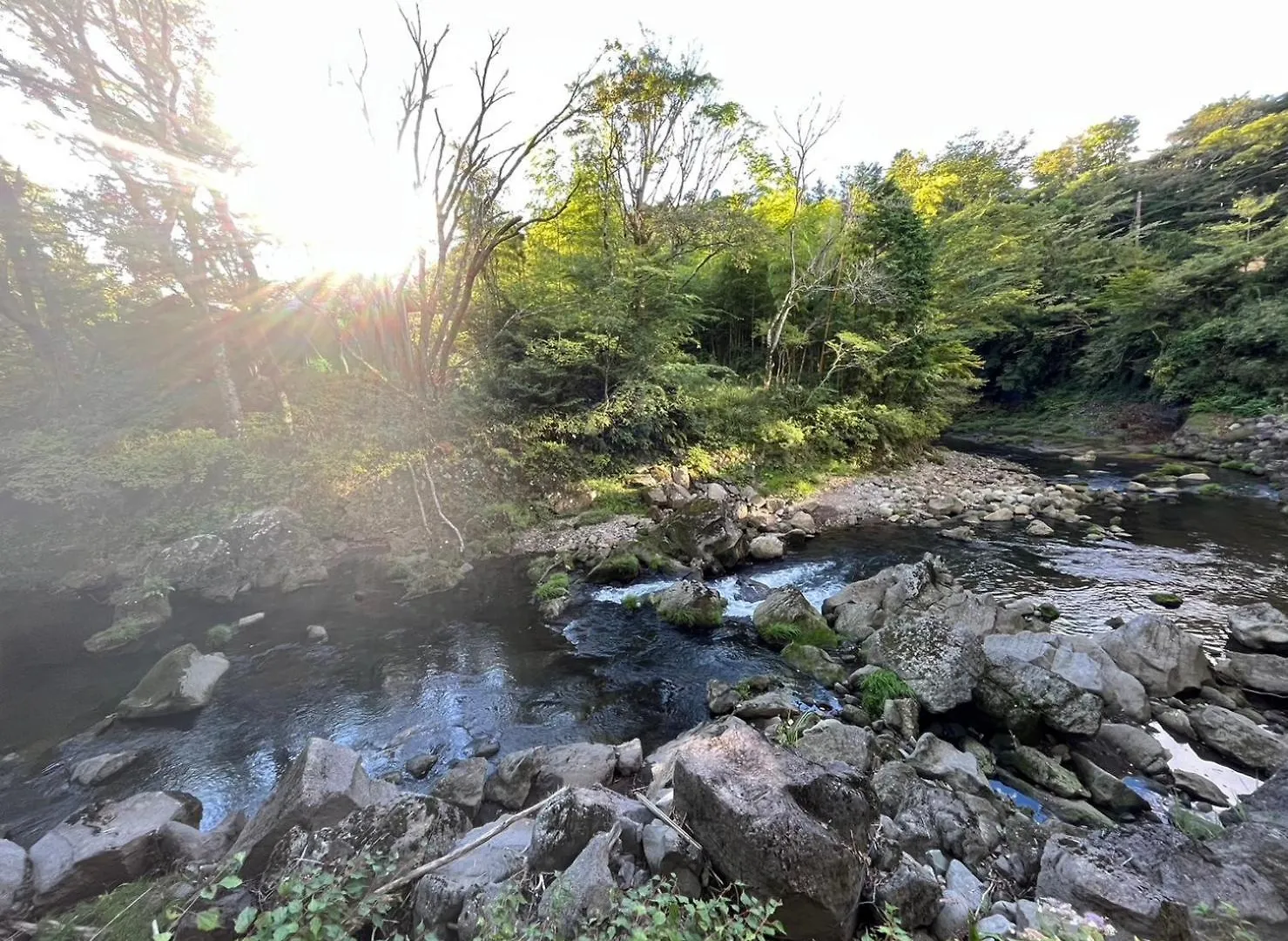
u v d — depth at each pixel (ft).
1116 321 98.22
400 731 21.72
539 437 54.19
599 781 17.17
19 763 20.33
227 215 55.11
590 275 62.03
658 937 7.84
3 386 57.26
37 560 40.24
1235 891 10.93
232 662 27.25
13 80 45.21
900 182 97.96
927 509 54.54
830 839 9.73
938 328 78.64
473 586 36.81
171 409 54.75
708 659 26.96
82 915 11.77
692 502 45.62
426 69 50.47
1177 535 43.32
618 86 61.87
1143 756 18.26
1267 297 79.56
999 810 15.85
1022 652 22.70
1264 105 114.83
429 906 10.53
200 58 52.31
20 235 51.70
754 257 74.43
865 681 22.62
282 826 12.80
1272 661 22.36
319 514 45.06
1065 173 156.87
